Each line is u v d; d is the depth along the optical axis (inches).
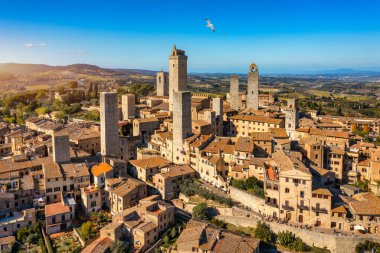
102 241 5300.2
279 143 6909.5
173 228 5708.7
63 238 5625.0
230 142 7578.7
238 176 6579.7
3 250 5241.1
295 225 5329.7
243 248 4785.9
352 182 6855.3
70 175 6510.8
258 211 5782.5
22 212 5905.5
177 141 7618.1
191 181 6806.1
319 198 5275.6
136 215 5772.6
